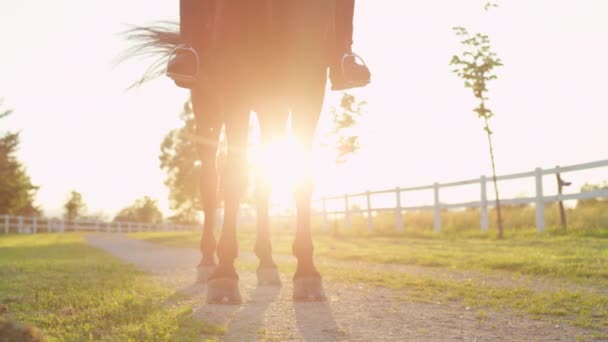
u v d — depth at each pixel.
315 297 4.34
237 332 3.15
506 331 3.24
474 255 8.66
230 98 4.38
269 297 4.61
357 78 4.36
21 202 55.94
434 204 19.61
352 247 12.26
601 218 14.25
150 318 3.34
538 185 15.23
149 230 59.53
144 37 6.13
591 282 5.48
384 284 5.36
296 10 4.25
